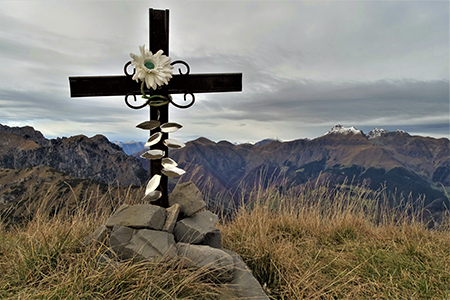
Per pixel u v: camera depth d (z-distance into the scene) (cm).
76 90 298
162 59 287
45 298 180
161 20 305
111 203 367
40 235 275
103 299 186
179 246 249
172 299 190
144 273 209
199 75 312
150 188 281
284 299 253
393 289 268
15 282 212
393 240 390
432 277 286
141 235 241
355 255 348
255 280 237
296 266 288
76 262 228
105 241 260
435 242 397
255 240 330
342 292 266
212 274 228
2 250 274
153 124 292
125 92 303
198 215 298
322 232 443
